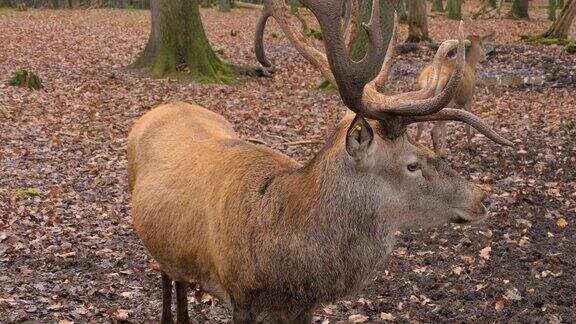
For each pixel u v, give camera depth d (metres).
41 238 11.31
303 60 30.98
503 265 10.63
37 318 8.72
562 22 35.19
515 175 14.88
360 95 6.23
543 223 12.31
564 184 14.30
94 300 9.33
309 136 17.83
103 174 14.83
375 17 6.11
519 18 55.62
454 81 5.99
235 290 6.52
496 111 20.94
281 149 16.48
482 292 9.76
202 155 7.27
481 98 23.09
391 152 6.33
